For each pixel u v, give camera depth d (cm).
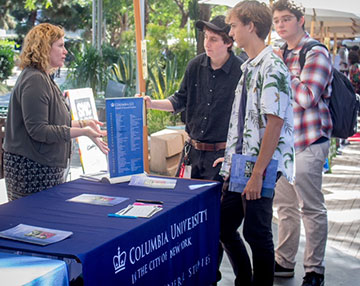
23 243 204
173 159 720
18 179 310
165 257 256
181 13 1638
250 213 299
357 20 793
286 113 292
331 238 492
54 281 177
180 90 375
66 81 1030
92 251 198
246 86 296
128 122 314
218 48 342
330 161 788
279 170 290
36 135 299
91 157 414
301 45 360
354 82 1220
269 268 307
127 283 223
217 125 350
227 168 308
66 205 262
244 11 290
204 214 298
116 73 1020
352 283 389
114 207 260
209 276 312
